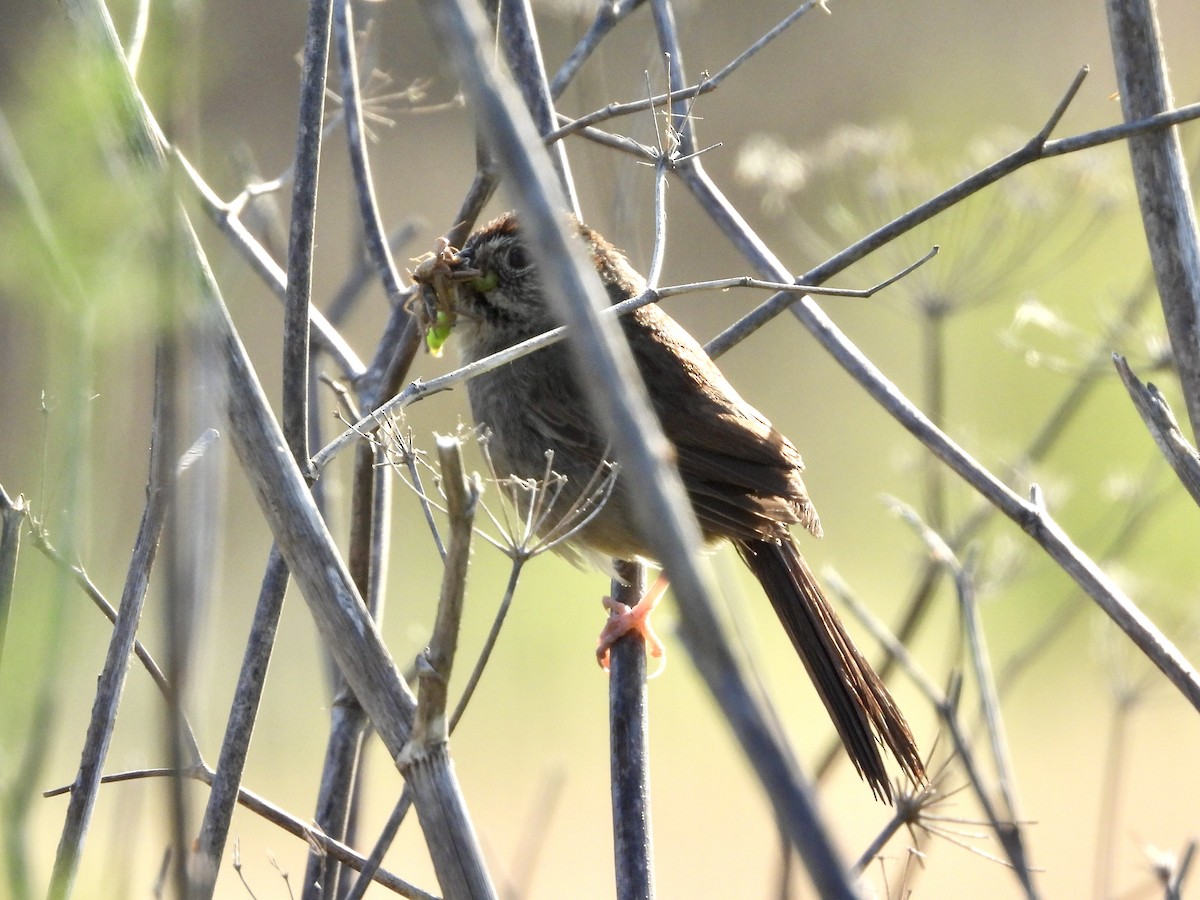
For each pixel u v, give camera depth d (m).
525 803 18.66
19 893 3.48
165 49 3.75
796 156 11.98
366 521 7.12
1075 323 20.91
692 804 18.41
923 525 8.11
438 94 28.70
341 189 25.22
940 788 7.57
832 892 2.92
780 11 30.23
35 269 3.34
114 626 5.13
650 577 12.92
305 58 5.89
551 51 18.02
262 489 4.85
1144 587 11.04
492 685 20.36
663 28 8.41
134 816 4.72
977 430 21.45
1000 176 6.95
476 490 4.28
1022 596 20.94
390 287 8.07
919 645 18.39
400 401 5.75
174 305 3.50
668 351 10.31
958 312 10.91
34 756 3.56
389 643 20.20
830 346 7.77
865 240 7.63
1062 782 18.19
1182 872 6.80
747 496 9.79
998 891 16.11
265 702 17.75
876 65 29.95
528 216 3.28
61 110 3.34
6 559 4.87
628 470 3.20
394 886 5.79
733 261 28.38
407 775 4.54
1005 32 30.45
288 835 16.89
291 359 5.66
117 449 4.30
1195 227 6.59
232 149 9.70
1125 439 21.56
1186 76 26.28
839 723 9.00
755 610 21.00
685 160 7.43
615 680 7.79
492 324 10.46
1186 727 19.02
